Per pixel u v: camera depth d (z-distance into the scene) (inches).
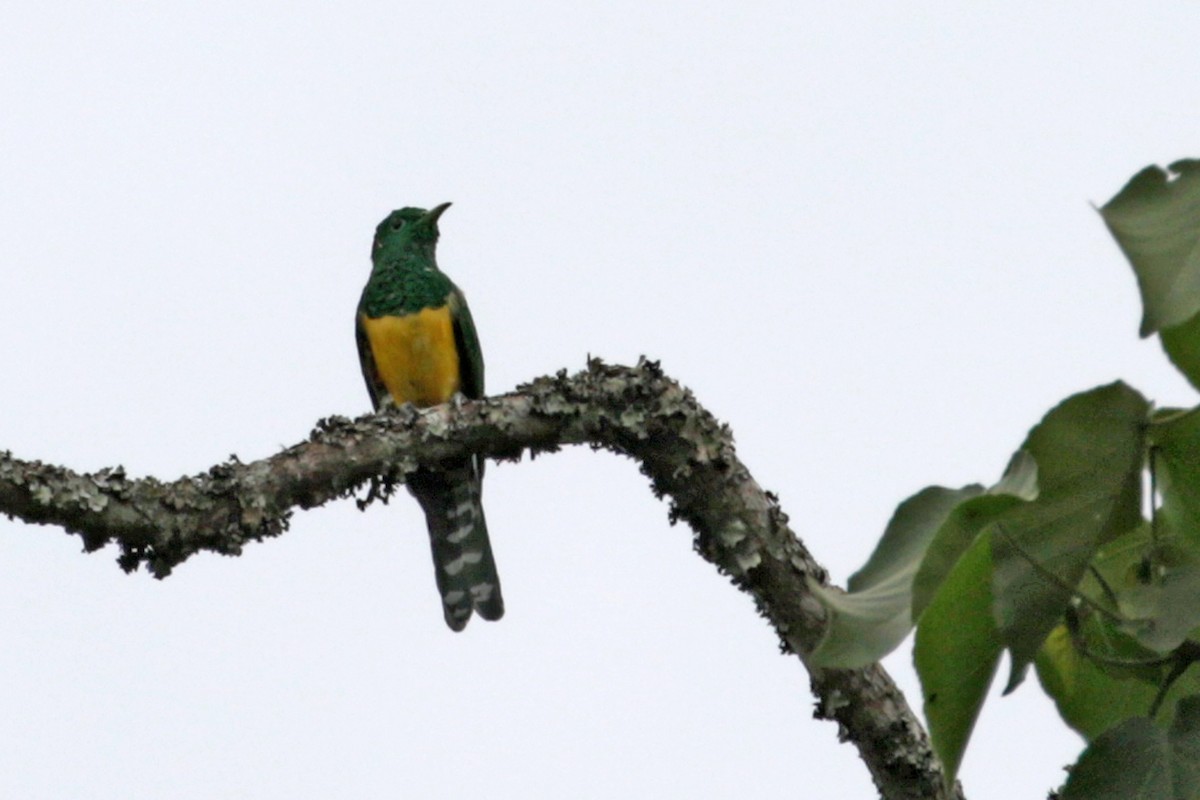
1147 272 127.0
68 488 271.4
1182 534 158.7
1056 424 150.9
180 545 282.5
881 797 254.1
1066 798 156.6
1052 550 152.4
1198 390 136.9
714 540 274.5
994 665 151.5
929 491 143.9
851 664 134.3
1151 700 187.9
